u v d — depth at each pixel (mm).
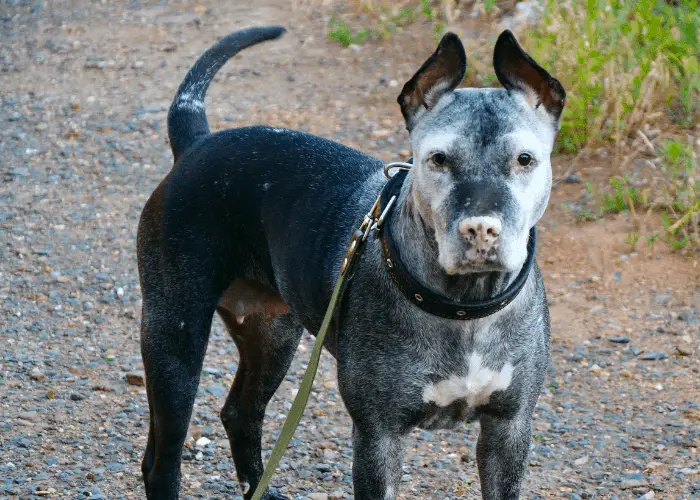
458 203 3613
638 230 7652
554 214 7965
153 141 9914
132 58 11625
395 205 4148
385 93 10133
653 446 5758
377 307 4098
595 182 8195
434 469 5684
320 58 11000
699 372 6383
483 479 4398
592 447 5797
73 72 11438
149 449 4988
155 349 4816
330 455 5844
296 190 4703
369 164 4754
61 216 8695
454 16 10719
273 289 4945
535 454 5770
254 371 5398
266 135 4945
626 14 8914
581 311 7055
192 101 5426
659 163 8258
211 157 4902
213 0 13109
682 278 7230
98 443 5875
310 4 12344
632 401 6203
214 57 5594
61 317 7316
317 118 9750
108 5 13422
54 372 6617
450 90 3951
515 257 3625
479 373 4090
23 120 10406
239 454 5457
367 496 4199
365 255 4199
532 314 4148
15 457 5668
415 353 4059
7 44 12391
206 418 6191
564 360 6629
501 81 3908
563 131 8664
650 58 8688
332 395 6430
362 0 11727
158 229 4867
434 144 3730
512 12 10711
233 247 4859
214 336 7137
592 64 8617
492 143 3684
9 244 8281
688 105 8617
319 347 4172
